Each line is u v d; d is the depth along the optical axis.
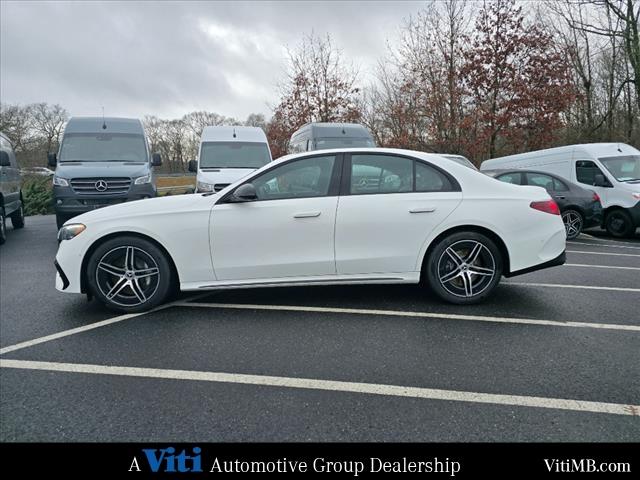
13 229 10.55
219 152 9.66
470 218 3.85
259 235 3.81
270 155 9.89
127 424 2.22
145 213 3.81
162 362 2.91
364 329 3.47
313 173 3.94
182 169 55.09
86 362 2.92
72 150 8.55
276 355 3.01
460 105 17.50
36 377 2.71
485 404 2.38
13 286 4.98
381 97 22.02
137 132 9.13
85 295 4.54
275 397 2.46
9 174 9.40
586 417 2.26
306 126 12.20
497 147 17.94
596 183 9.29
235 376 2.71
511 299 4.26
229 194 3.87
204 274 3.84
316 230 3.82
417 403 2.39
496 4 16.50
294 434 2.14
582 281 5.02
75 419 2.26
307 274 3.88
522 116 16.61
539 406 2.36
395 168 3.97
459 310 3.91
